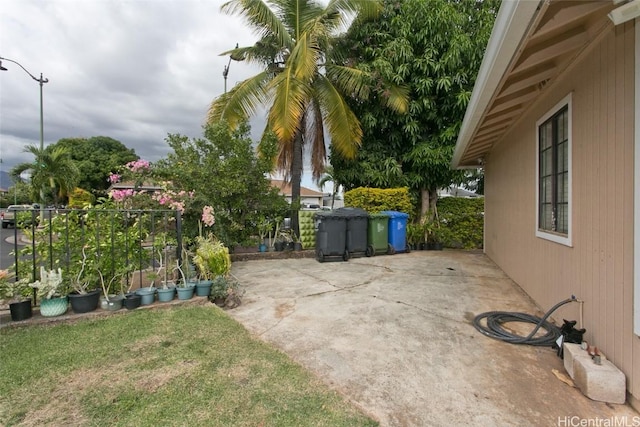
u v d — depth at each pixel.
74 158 29.72
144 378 2.24
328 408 1.97
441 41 8.85
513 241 5.39
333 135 9.02
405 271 6.25
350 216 7.73
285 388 2.17
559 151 3.56
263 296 4.45
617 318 2.28
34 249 3.34
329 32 8.77
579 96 2.95
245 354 2.62
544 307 3.86
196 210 6.55
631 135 2.17
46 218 3.54
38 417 1.83
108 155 31.47
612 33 2.39
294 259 7.82
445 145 9.37
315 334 3.12
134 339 2.83
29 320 3.06
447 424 1.86
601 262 2.53
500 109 4.16
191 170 7.14
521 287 4.89
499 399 2.11
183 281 3.98
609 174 2.43
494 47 2.45
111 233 3.65
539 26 2.19
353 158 9.41
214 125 7.65
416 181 9.91
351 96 9.90
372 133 10.05
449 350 2.80
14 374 2.25
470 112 3.99
